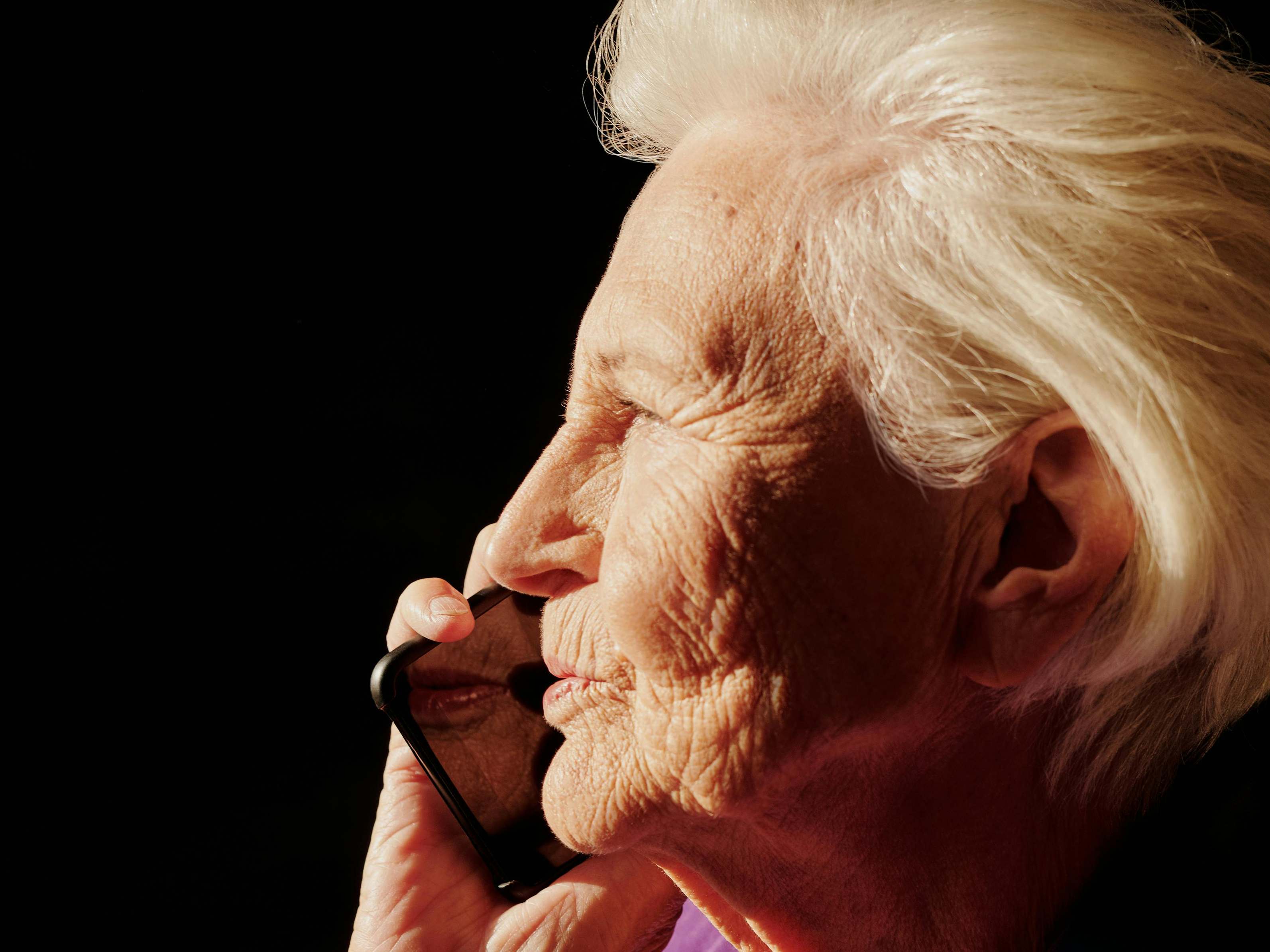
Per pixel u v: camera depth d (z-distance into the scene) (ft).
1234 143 2.19
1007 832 2.59
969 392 2.10
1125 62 2.19
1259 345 2.15
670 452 2.30
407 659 3.30
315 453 8.50
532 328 8.53
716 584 2.21
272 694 7.77
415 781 3.89
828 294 2.15
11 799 7.22
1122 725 2.52
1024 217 2.05
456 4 8.15
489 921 3.72
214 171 8.66
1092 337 2.00
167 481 8.29
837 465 2.13
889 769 2.46
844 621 2.18
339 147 8.61
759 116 2.44
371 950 3.66
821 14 2.46
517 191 8.38
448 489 8.45
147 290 8.54
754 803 2.39
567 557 2.61
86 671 7.64
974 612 2.25
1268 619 2.40
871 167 2.20
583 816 2.61
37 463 8.14
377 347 8.68
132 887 6.99
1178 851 2.61
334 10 8.40
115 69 8.50
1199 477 2.06
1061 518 2.18
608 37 3.14
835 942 2.78
